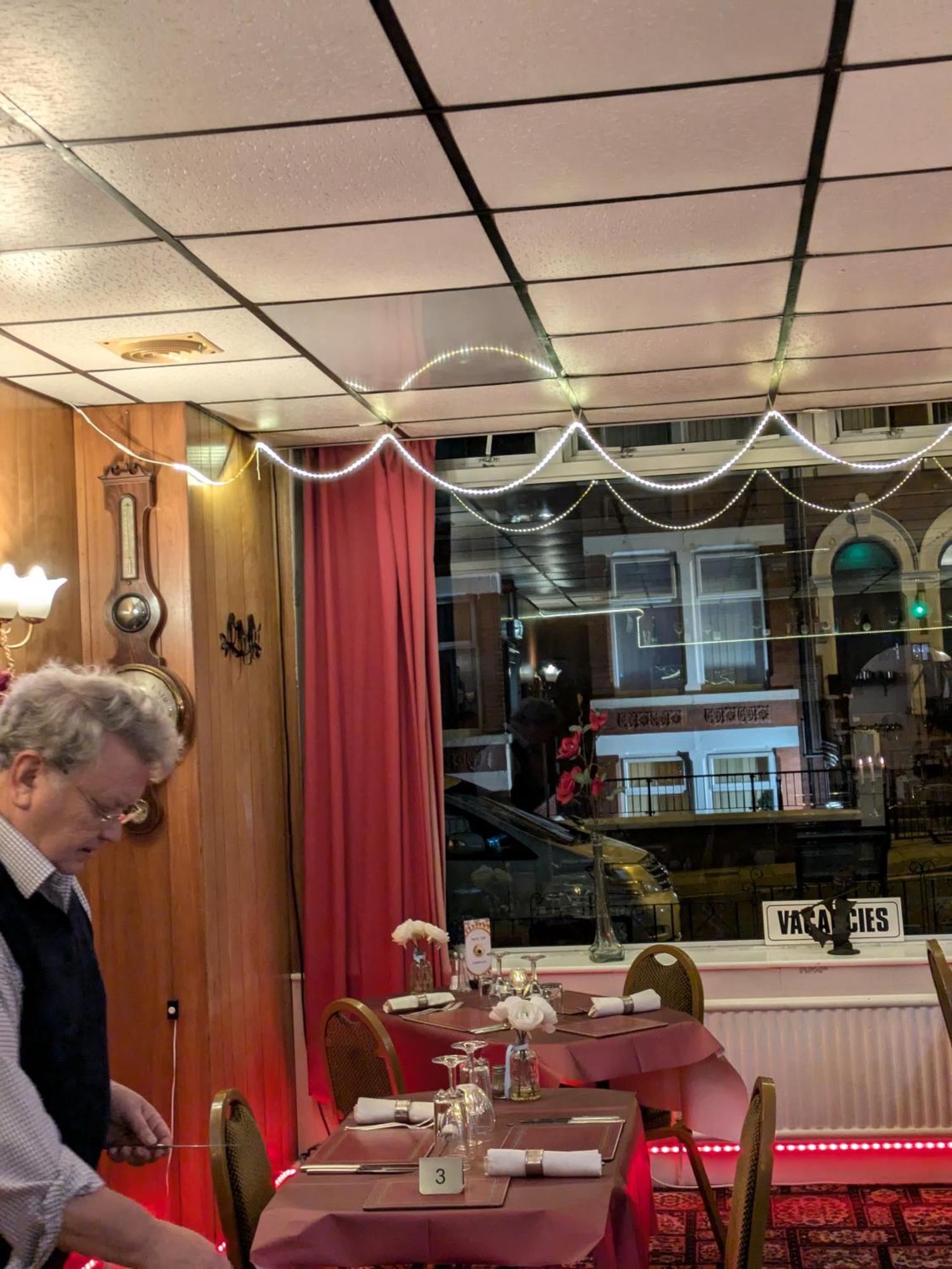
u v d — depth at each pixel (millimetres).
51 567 4438
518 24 2082
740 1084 4258
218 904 4699
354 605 5562
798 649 5637
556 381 4551
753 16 2102
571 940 5695
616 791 5703
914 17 2129
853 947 5355
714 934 5633
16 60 2125
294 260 3162
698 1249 4418
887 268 3473
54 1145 1551
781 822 5625
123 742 1785
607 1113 3326
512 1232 2670
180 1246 1548
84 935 1978
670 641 5699
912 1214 4641
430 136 2488
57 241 2975
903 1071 5035
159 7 1979
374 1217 2709
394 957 5383
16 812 1803
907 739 5570
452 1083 3164
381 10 2014
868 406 5230
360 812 5480
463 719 5781
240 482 5199
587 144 2568
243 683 5113
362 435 5340
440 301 3564
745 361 4422
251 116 2367
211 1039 4543
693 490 5691
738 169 2744
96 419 4664
